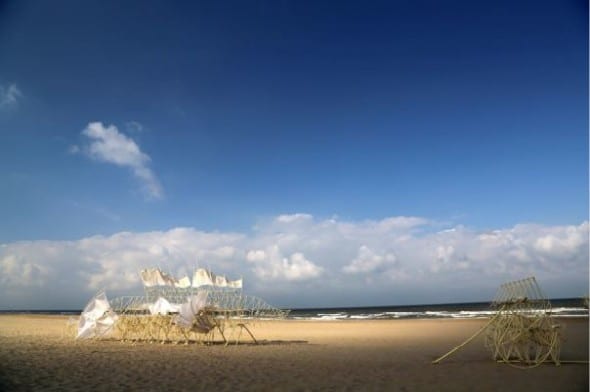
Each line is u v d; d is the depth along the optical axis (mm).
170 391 10781
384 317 66875
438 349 21031
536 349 19719
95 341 23203
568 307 70812
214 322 22734
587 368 15141
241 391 10930
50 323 42344
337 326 41000
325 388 11469
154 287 25344
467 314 67438
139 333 24797
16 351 17578
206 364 15250
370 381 12516
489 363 16375
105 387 11047
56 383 11367
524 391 11422
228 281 25406
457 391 11344
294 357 17625
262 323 47062
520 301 16641
